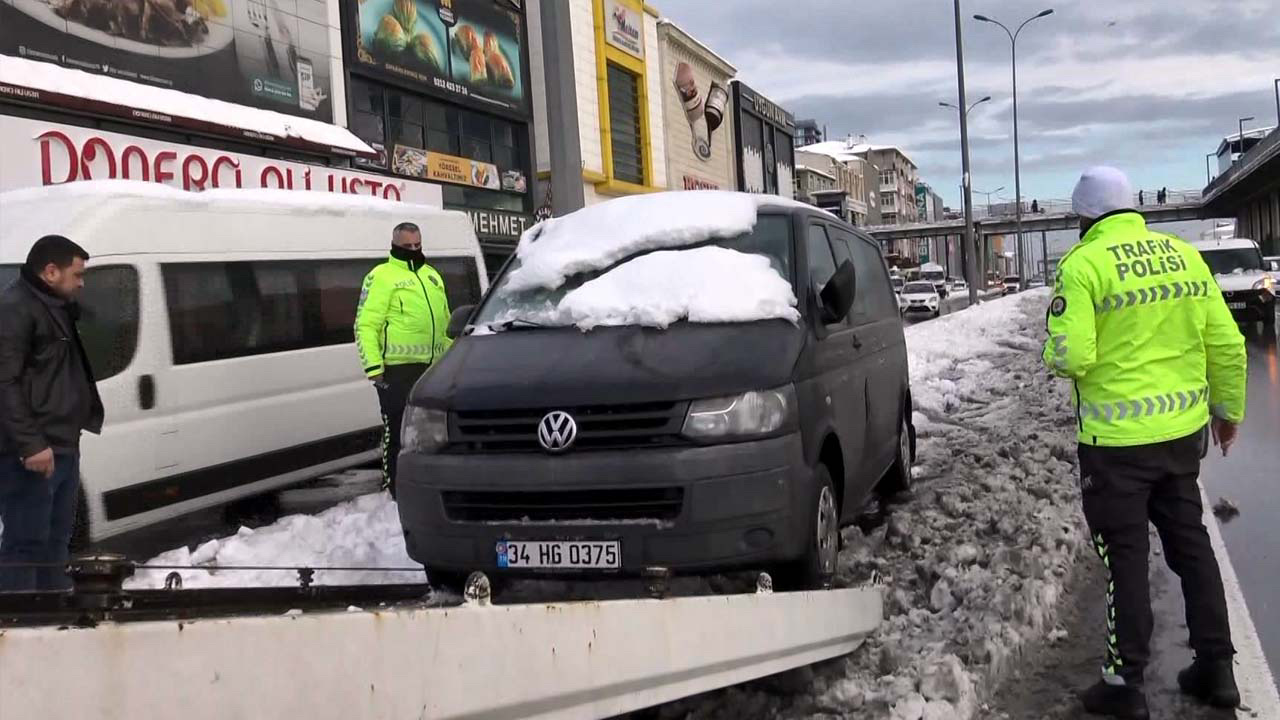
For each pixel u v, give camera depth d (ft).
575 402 13.64
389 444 23.12
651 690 9.84
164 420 21.58
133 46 41.57
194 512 24.23
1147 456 11.58
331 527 21.30
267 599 11.29
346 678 6.36
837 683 12.14
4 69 35.04
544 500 13.50
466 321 17.89
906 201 472.85
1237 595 15.64
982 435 28.96
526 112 77.30
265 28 49.11
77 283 16.29
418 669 6.95
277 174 47.26
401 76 61.36
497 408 13.92
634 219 18.35
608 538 13.20
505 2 74.74
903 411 23.13
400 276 22.98
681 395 13.46
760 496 13.32
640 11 97.25
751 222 17.95
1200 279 11.78
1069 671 13.07
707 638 10.36
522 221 76.38
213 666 5.53
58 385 16.02
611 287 16.39
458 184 68.44
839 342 17.56
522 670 7.98
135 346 21.06
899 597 15.33
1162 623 14.62
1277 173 197.16
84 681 4.95
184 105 42.50
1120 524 11.71
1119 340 11.66
